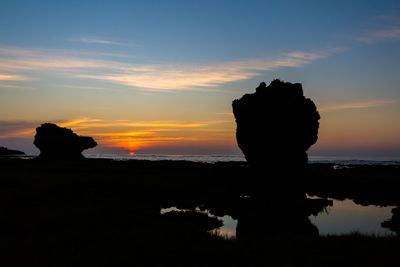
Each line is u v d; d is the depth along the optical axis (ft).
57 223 71.20
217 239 58.85
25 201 97.04
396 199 123.95
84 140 467.52
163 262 44.34
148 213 88.53
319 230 75.82
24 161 358.43
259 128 193.47
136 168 260.83
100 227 69.77
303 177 173.37
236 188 148.25
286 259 45.62
